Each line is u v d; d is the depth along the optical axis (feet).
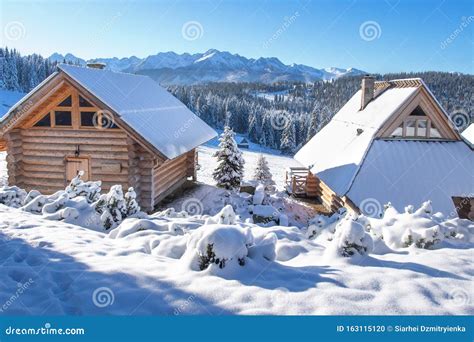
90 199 37.81
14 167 53.67
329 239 28.63
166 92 86.38
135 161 51.01
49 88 50.16
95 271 19.58
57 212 31.73
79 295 17.44
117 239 26.61
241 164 89.25
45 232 26.86
